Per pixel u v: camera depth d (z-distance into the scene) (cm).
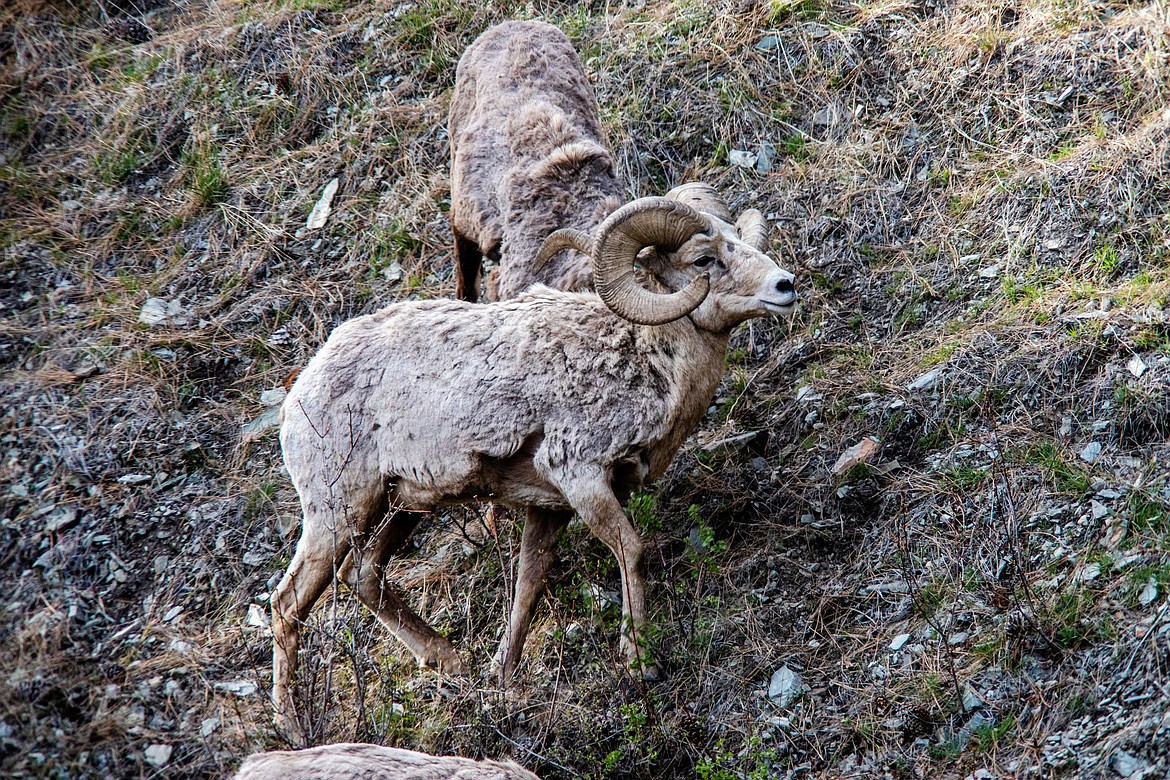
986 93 2202
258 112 2667
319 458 1555
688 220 1523
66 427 2023
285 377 2161
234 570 1828
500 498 1617
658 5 2673
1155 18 2116
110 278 2377
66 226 2492
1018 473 1600
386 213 2420
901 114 2258
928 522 1619
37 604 1720
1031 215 1973
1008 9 2298
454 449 1531
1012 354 1764
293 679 1560
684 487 1847
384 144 2527
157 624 1731
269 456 2016
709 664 1571
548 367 1523
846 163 2227
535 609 1675
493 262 1991
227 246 2408
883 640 1509
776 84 2402
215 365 2189
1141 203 1880
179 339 2208
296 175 2531
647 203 1481
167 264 2402
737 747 1444
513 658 1620
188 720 1562
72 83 2841
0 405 2061
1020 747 1288
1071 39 2178
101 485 1936
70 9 3016
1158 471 1496
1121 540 1441
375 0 2864
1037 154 2070
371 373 1557
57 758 1466
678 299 1474
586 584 1694
